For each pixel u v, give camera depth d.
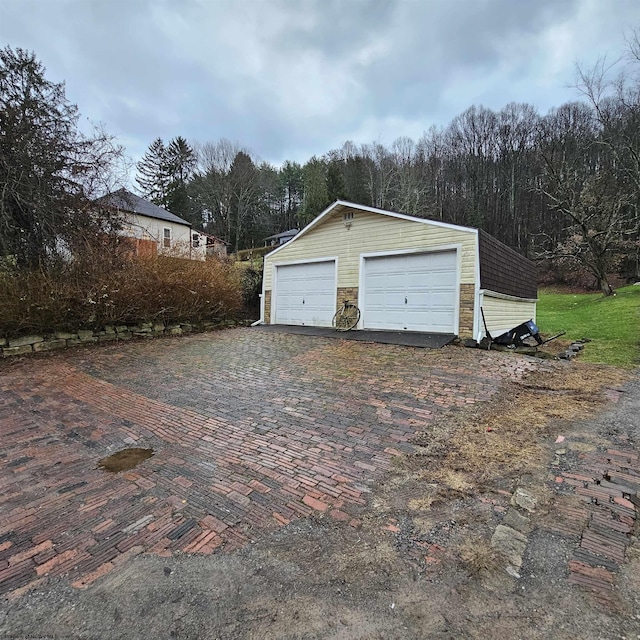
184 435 3.98
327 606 1.76
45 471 3.24
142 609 1.77
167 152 42.56
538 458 3.16
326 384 5.65
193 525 2.44
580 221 20.45
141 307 10.45
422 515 2.46
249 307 14.50
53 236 9.33
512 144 35.31
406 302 9.71
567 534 2.21
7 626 1.69
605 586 1.81
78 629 1.67
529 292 13.34
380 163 40.75
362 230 10.60
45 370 7.08
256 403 4.93
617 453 3.21
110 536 2.34
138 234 14.60
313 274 11.99
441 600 1.77
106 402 5.16
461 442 3.53
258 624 1.67
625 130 18.94
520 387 5.20
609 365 6.49
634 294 18.38
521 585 1.84
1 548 2.24
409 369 6.31
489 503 2.56
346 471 3.08
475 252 8.48
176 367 7.08
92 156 10.27
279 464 3.25
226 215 41.06
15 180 8.63
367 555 2.10
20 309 8.21
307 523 2.42
